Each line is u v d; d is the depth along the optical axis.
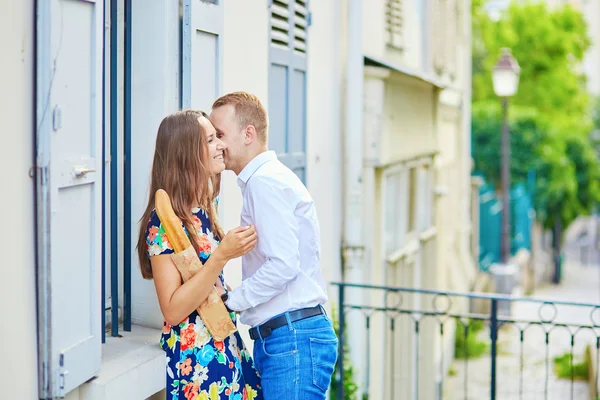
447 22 13.41
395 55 9.70
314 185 6.88
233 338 3.58
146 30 4.06
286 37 6.12
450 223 14.20
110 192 4.09
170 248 3.36
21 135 2.95
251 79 5.40
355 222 7.59
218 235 3.62
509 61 13.98
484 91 30.25
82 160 3.23
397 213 9.30
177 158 3.40
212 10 4.48
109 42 4.12
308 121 6.74
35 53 3.00
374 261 8.18
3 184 2.86
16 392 2.94
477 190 18.70
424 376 10.95
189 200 3.43
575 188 27.61
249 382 3.71
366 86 7.69
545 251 30.03
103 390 3.35
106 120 4.13
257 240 3.51
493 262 21.83
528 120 26.61
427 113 10.56
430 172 10.92
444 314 6.65
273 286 3.46
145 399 3.69
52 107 3.02
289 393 3.57
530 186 26.83
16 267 2.93
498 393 12.26
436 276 11.70
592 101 46.72
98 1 3.32
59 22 3.06
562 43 32.47
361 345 7.67
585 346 15.10
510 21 32.56
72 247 3.19
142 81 4.08
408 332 9.89
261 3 5.58
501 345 15.45
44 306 3.03
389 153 8.24
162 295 3.37
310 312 3.63
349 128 7.55
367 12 8.20
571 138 29.14
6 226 2.88
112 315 4.04
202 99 4.45
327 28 7.22
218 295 3.46
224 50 4.95
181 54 4.18
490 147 26.66
